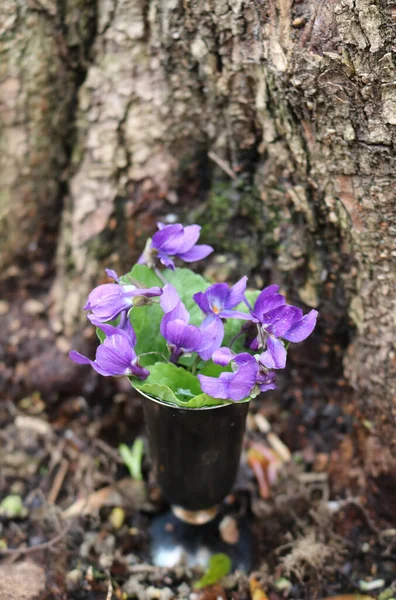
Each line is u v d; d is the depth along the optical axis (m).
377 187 0.33
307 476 0.39
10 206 0.40
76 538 0.37
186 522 0.37
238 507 0.38
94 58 0.37
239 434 0.32
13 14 0.36
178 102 0.36
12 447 0.40
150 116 0.37
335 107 0.32
